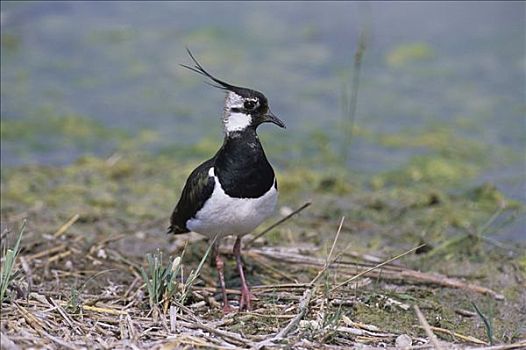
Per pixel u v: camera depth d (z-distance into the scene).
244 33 21.48
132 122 17.55
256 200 10.20
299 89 18.73
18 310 9.40
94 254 12.28
